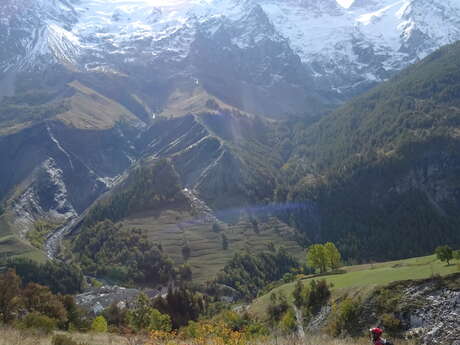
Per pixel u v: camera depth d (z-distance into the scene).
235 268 182.50
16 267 177.62
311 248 127.75
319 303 74.81
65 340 33.47
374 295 65.12
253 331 60.03
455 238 193.00
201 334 33.78
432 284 62.78
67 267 183.12
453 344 53.56
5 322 56.06
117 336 48.91
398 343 55.16
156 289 170.25
